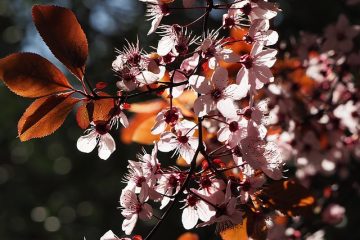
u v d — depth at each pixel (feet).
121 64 1.94
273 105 2.79
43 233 7.10
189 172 1.93
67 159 7.04
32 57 1.92
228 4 1.99
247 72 1.97
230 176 1.98
